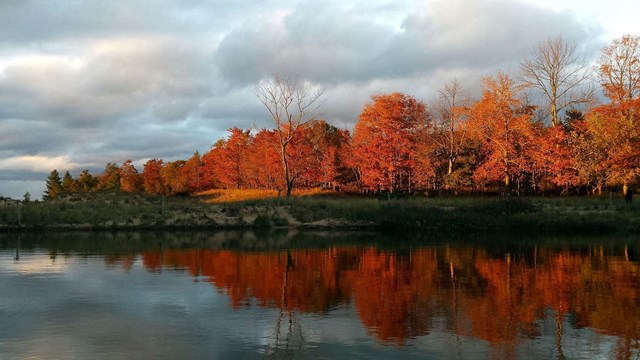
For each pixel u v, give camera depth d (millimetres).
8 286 10789
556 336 7062
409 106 47188
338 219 29281
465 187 46188
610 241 20953
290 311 8578
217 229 27625
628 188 32875
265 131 61156
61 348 6555
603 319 7992
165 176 79875
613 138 33969
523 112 44531
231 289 10523
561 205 31891
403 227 27188
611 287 10688
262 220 28609
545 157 39562
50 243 20188
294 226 28594
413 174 48656
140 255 16297
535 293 10094
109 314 8336
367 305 9055
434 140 50188
